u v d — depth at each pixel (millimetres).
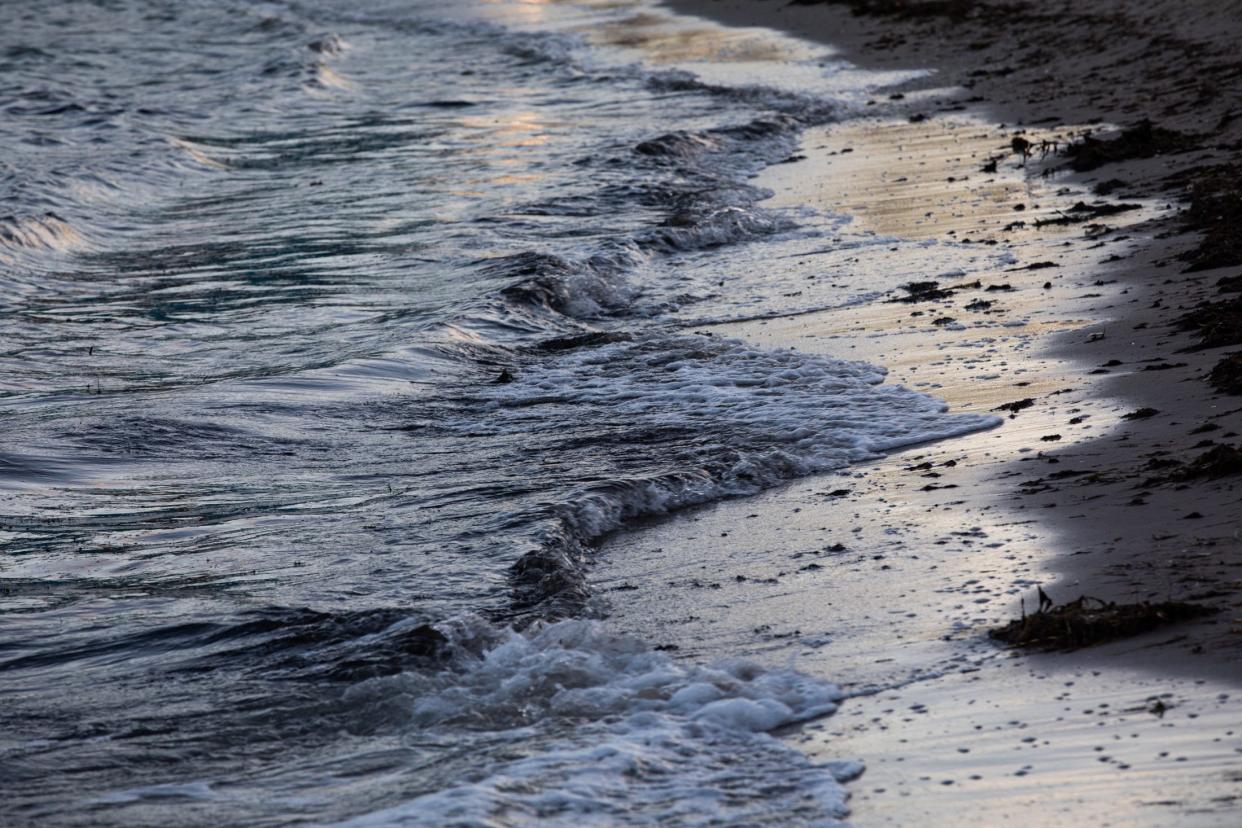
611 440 25266
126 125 63781
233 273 40375
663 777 13492
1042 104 55188
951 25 76062
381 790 13617
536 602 18453
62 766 14562
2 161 55250
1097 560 17578
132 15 112625
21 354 32938
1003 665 15141
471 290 36781
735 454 23562
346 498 23156
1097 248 34844
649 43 82875
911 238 38875
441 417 27516
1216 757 12547
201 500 23281
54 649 17609
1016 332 29156
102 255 42875
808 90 64438
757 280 36781
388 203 48438
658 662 16141
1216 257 31609
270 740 15109
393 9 107312
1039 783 12578
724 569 19234
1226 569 16609
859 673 15523
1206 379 24141
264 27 102812
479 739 14680
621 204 46219
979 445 23062
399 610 18172
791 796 12961
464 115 65500
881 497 21312
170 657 17266
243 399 28219
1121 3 70688
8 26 104688
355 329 34312
